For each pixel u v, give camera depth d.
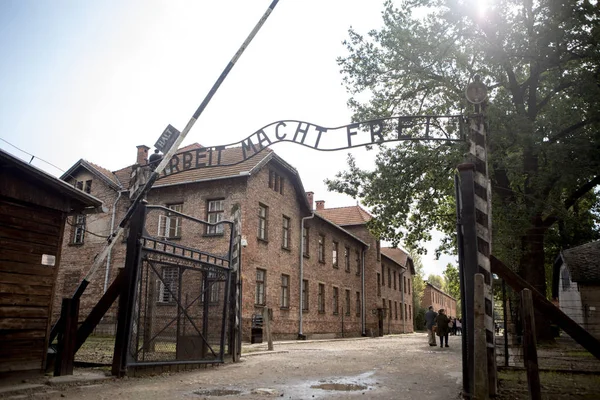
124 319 8.80
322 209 46.25
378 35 21.89
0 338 7.33
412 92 22.00
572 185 17.25
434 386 8.38
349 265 38.34
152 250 9.52
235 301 12.44
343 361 13.07
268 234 25.42
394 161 22.58
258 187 24.66
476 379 6.23
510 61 18.77
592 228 30.19
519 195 18.56
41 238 8.10
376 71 21.91
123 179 27.41
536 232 20.50
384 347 20.88
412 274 61.34
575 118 17.92
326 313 32.72
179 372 9.80
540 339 19.05
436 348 20.31
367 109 22.44
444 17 18.89
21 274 7.71
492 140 17.09
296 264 28.64
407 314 56.72
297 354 15.61
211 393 7.30
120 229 9.19
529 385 5.71
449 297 105.81
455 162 19.19
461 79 20.81
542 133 17.28
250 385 8.21
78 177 28.03
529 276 20.30
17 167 7.37
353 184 23.70
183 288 11.82
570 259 26.06
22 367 7.61
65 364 8.27
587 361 12.58
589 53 16.92
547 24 17.11
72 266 26.64
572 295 27.48
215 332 12.12
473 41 19.19
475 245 7.03
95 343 18.22
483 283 6.46
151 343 10.71
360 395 7.30
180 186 24.80
